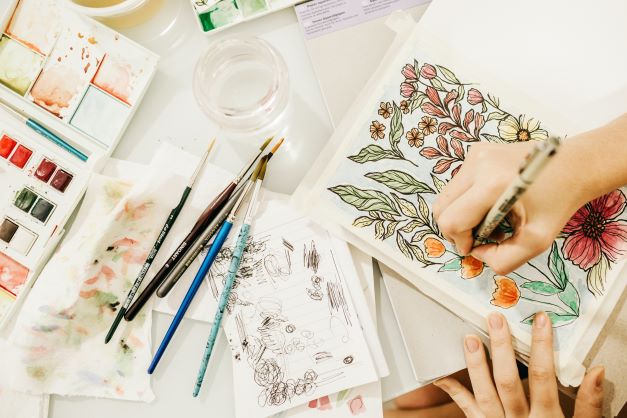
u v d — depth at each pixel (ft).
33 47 1.88
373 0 1.88
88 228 1.85
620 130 1.54
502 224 1.59
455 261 1.75
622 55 1.74
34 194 1.86
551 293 1.73
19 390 1.79
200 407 1.82
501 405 1.80
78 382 1.82
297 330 1.79
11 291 1.86
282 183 1.88
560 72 1.77
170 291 1.85
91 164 1.85
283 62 1.83
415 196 1.78
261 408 1.76
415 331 1.76
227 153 1.90
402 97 1.82
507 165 1.46
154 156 1.87
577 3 1.77
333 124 1.84
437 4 1.81
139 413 1.83
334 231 1.78
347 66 1.86
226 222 1.81
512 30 1.79
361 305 1.78
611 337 1.70
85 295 1.82
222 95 1.87
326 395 1.75
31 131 1.87
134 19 1.90
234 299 1.82
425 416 2.73
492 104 1.79
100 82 1.88
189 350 1.84
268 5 1.90
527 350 1.74
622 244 1.72
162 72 1.93
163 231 1.84
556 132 1.76
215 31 1.91
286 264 1.82
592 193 1.50
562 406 2.59
